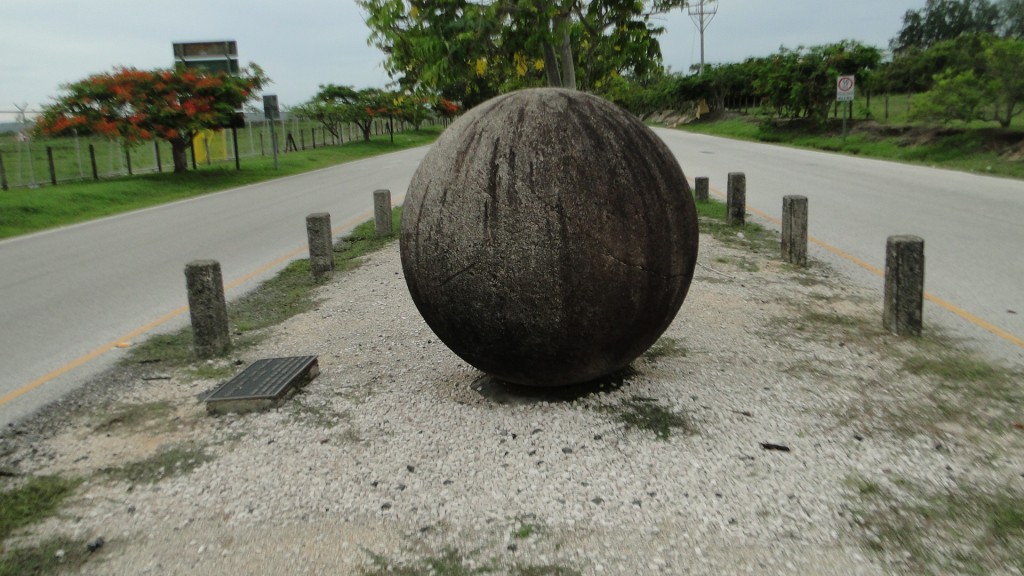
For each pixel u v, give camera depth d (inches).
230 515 153.3
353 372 235.0
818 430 180.7
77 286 388.2
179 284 383.9
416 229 189.3
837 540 136.4
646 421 186.7
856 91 1425.9
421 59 398.3
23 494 165.2
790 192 649.0
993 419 184.9
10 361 267.4
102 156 1167.0
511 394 205.6
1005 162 798.5
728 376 217.0
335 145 1876.2
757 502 149.5
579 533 141.6
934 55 1513.3
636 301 182.1
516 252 175.2
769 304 297.3
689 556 133.5
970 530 138.0
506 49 398.6
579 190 174.1
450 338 194.5
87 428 201.6
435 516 149.6
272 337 279.7
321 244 375.6
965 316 276.7
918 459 165.2
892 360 229.0
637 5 434.0
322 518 150.6
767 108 1759.4
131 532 148.8
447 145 187.6
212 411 204.2
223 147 1373.0
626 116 189.0
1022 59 852.6
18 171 971.3
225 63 1139.9
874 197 602.9
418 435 184.4
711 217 520.7
